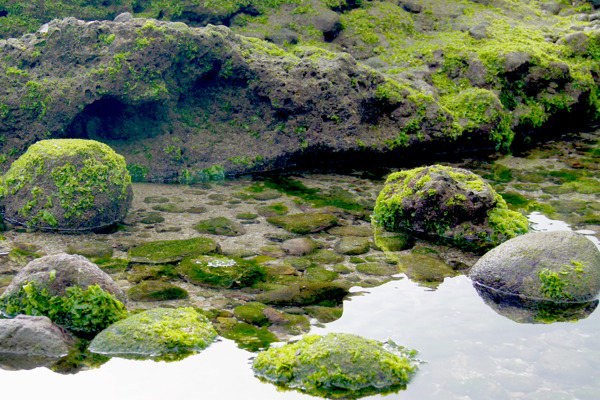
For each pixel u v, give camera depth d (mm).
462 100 9180
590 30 10938
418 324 4426
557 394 3598
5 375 3779
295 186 7684
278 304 4703
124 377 3797
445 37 10266
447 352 4059
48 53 7645
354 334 4254
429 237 6262
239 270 5250
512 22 11094
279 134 8375
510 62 9555
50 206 6203
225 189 7539
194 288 4945
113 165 6488
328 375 3725
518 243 5203
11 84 7516
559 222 6453
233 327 4355
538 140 9961
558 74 9930
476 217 6270
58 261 4531
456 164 8633
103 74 7480
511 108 9719
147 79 7676
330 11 9883
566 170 8383
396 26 10258
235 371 3861
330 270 5320
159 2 9414
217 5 9570
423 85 9164
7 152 7531
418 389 3668
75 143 6500
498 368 3879
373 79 8594
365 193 7461
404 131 8758
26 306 4402
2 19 8781
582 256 5008
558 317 4559
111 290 4551
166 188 7539
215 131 8344
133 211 6691
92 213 6215
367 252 5766
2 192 6465
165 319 4297
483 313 4605
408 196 6418
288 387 3713
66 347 4086
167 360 3971
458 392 3633
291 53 8977
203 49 8008
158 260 5430
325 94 8289
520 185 7734
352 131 8453
